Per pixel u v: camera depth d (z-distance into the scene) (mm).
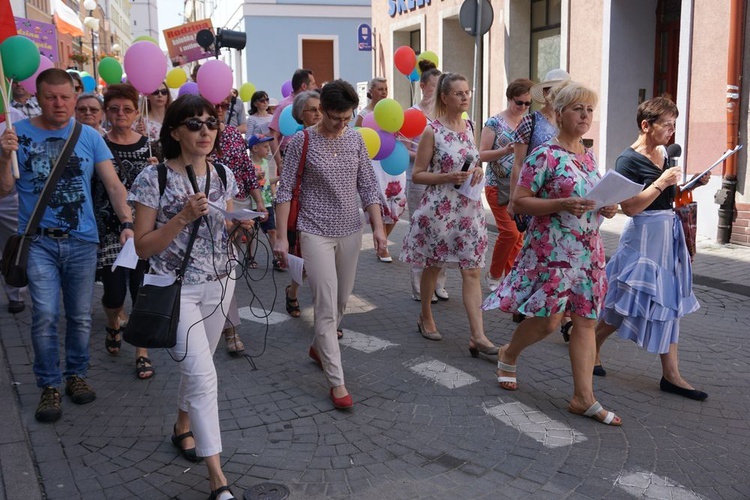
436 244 5066
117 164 4730
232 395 4383
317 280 4156
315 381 4613
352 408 4191
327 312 4184
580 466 3506
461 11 9117
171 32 11742
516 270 4070
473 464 3537
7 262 3918
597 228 3912
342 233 4219
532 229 3971
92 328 5672
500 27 13414
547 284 3889
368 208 4363
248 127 9617
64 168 4012
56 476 3424
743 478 3406
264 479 3402
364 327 5734
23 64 4238
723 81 8523
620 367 4840
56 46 9086
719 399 4316
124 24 73562
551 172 3812
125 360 4980
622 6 10336
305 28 25953
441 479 3396
